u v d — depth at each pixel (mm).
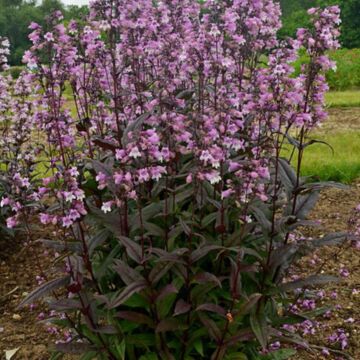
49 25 3217
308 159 8203
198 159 2969
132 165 3301
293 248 3172
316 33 3078
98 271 3125
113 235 3236
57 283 2988
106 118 3967
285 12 43812
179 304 2885
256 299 2854
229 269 3230
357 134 10438
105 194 3488
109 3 3453
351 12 43031
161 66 4160
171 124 2998
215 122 3105
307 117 3059
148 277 2918
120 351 2957
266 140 3266
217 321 3229
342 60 23391
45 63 3354
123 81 4238
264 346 2881
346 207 6922
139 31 3979
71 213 2885
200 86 3967
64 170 2953
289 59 3264
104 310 3270
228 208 3336
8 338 4469
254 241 3371
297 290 4160
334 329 4539
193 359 3133
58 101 3461
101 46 3830
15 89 5891
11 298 5074
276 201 3545
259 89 3457
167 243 3066
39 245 5980
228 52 3986
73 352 3076
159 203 3238
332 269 5434
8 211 5918
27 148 5797
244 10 3990
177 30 4578
